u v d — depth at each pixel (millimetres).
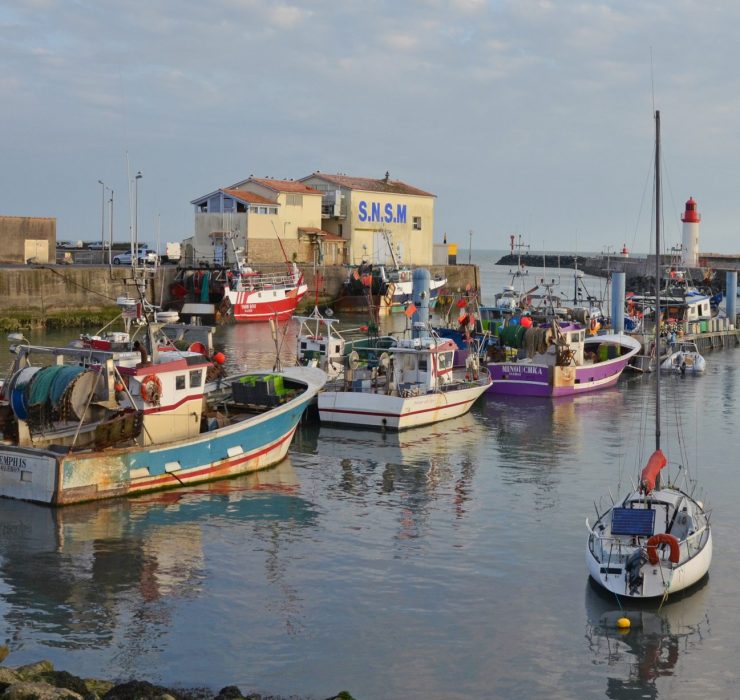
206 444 23719
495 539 20562
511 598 17391
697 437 31391
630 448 29609
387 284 72562
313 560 19078
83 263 71188
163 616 16359
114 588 17469
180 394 23625
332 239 79938
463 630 16094
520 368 38938
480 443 29922
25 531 20141
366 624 16250
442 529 21172
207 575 18172
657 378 21141
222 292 64812
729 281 64562
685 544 17906
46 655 14867
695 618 16672
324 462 26922
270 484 24422
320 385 29109
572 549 20000
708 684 14570
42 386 21594
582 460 27922
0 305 56844
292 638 15672
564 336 40312
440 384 33312
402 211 86250
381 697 13969
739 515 22578
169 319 26062
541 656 15281
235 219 73000
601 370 41219
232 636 15703
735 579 18406
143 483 22672
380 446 29078
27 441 22438
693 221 97000
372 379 33125
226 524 21094
